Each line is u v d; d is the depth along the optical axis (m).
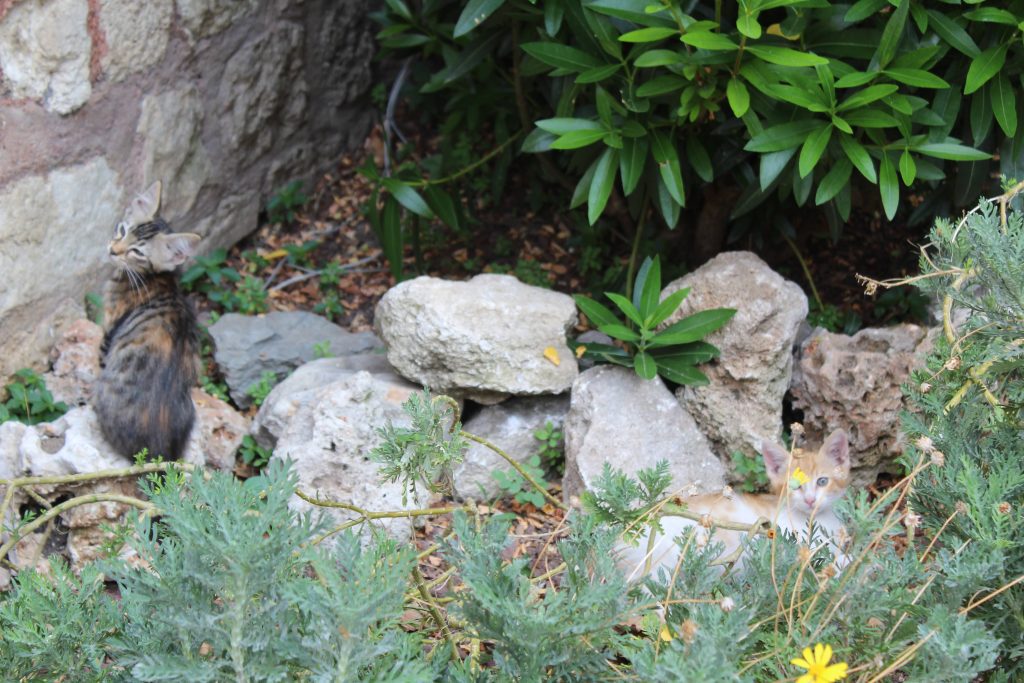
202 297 6.42
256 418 5.26
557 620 2.82
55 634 2.96
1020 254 3.33
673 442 4.94
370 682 2.76
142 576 2.83
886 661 2.95
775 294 5.10
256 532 2.70
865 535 3.09
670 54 4.69
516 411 5.29
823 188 4.93
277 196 6.99
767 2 4.46
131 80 5.70
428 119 7.51
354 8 7.29
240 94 6.51
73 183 5.45
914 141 4.91
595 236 6.58
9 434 4.82
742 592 3.12
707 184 6.04
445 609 3.64
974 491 3.15
